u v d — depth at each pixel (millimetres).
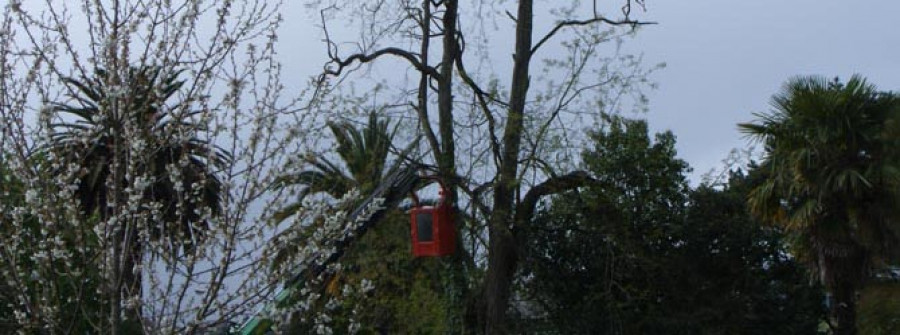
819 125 20000
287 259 7941
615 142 17750
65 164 7434
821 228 20078
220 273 7246
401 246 15219
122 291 7422
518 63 16797
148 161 7387
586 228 17484
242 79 7820
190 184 8055
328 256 9398
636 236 17578
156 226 7781
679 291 17766
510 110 16359
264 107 7875
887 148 19625
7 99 7035
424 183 15422
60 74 7402
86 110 7688
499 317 16203
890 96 20172
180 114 7531
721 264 18125
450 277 16328
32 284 7812
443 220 14328
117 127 7328
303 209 7840
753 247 18375
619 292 17688
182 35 7629
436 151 16062
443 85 17016
